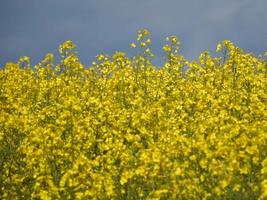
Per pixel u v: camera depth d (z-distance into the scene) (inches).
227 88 927.0
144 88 978.7
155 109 756.6
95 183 567.2
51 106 895.7
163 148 607.5
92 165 647.8
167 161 574.6
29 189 657.0
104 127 751.1
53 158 655.1
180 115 817.5
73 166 609.9
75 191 595.5
